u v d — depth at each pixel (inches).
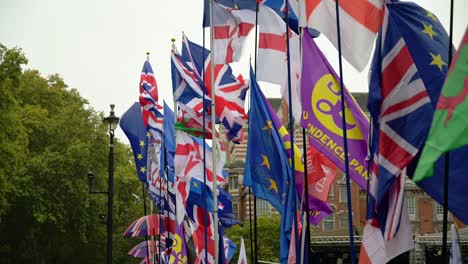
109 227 1761.8
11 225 3218.5
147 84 1654.8
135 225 1785.2
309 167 943.0
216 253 1146.7
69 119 3373.5
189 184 1354.6
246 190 4953.3
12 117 2593.5
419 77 695.1
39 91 3609.7
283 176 976.9
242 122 1233.4
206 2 1208.2
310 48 853.2
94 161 3336.6
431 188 647.1
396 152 691.4
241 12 1169.4
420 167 463.2
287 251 954.7
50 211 3161.9
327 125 845.2
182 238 1366.9
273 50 1020.5
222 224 1408.7
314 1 828.0
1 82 2546.8
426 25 704.4
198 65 1318.9
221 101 1228.5
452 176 637.3
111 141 1770.4
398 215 696.4
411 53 699.4
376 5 791.7
